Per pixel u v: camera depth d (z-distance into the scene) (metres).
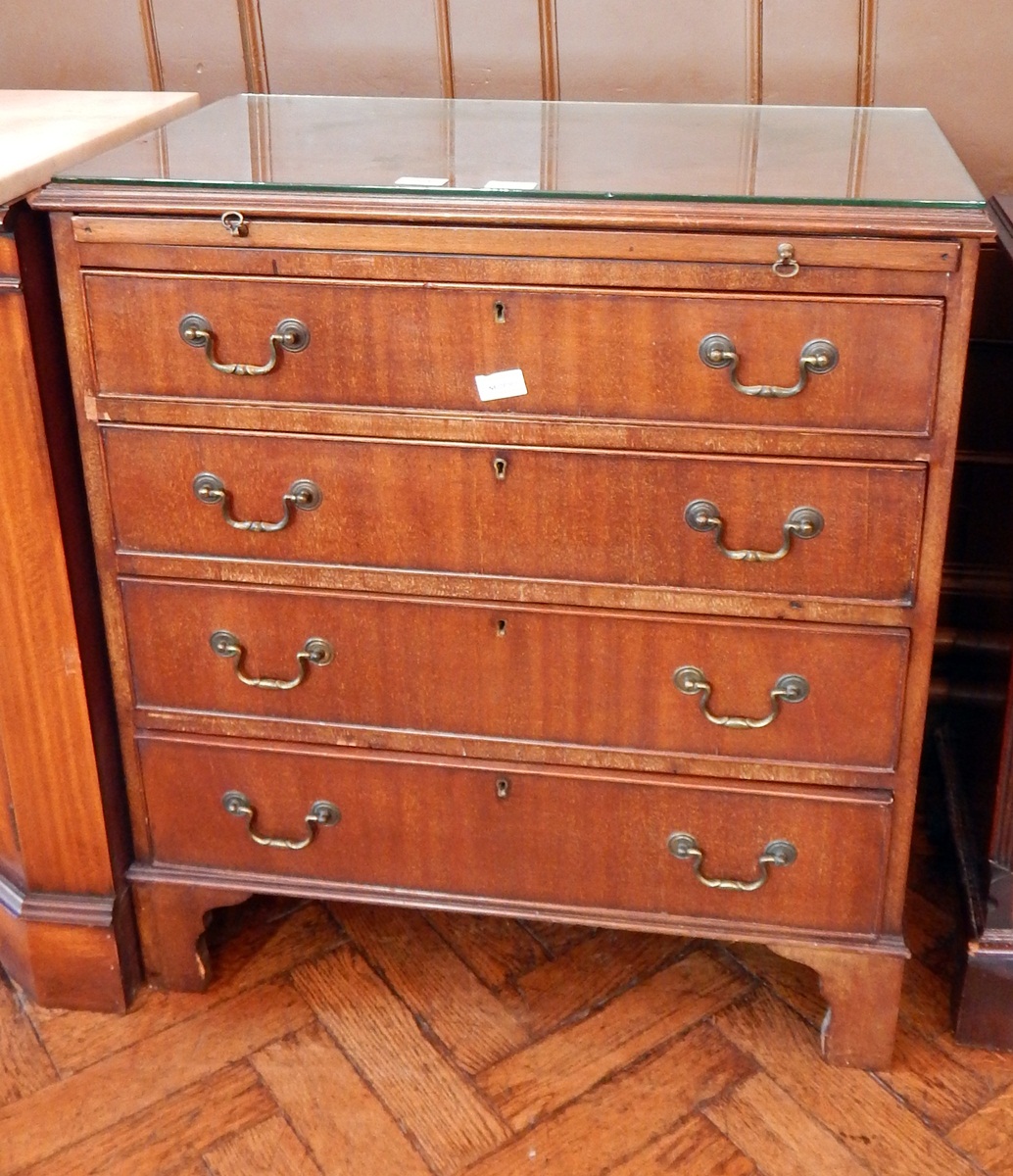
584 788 1.31
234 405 1.20
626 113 1.48
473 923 1.59
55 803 1.37
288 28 1.62
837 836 1.28
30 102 1.49
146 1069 1.39
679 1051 1.41
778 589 1.19
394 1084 1.37
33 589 1.28
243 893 1.41
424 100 1.55
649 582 1.21
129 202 1.13
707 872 1.33
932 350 1.09
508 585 1.24
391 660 1.29
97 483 1.25
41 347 1.20
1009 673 1.29
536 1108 1.34
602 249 1.09
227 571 1.27
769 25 1.54
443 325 1.14
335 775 1.35
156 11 1.63
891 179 1.14
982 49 1.52
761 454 1.14
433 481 1.21
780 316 1.09
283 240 1.13
